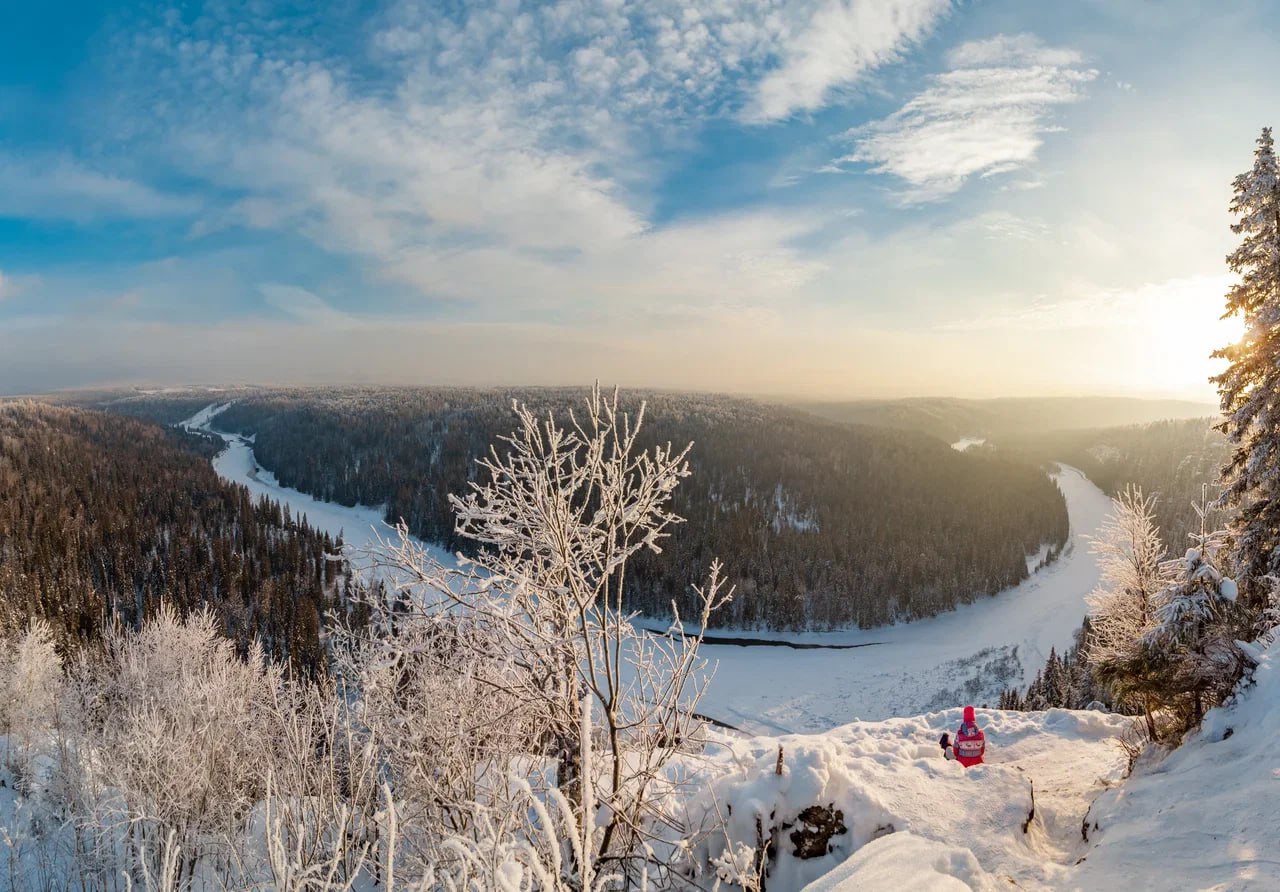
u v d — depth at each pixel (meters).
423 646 6.41
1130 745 11.80
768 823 8.41
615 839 6.48
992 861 7.75
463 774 6.65
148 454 127.31
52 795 17.61
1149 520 17.95
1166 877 6.49
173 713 15.27
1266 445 16.08
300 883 3.75
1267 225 16.22
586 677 5.97
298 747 7.77
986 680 69.81
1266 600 15.13
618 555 6.16
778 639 83.00
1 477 88.69
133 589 68.00
